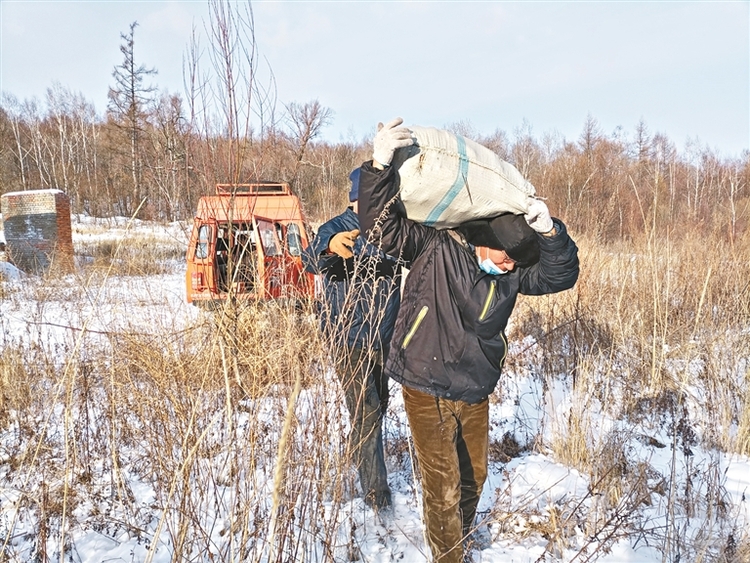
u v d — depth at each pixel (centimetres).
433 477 208
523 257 206
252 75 224
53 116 4328
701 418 368
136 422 322
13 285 764
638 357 452
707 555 225
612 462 293
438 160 191
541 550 248
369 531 257
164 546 250
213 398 238
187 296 424
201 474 234
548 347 486
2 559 219
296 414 214
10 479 281
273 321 229
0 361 402
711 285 545
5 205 1318
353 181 267
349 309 227
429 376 205
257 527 203
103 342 341
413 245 210
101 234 2059
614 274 577
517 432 377
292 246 488
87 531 259
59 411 364
